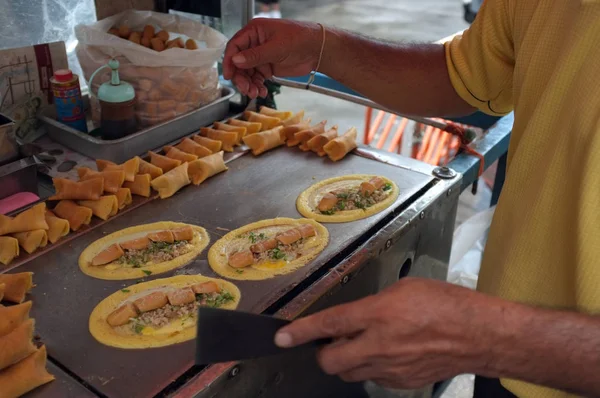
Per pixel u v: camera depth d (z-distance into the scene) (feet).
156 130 4.80
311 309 3.14
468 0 19.51
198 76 5.07
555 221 2.41
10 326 2.75
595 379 1.98
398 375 2.13
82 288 3.29
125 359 2.77
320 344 2.24
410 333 2.01
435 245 4.56
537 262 2.50
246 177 4.53
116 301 3.19
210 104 5.28
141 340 2.89
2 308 2.81
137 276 3.41
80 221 3.78
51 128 4.87
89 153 4.67
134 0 5.48
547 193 2.43
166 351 2.83
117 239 3.72
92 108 5.09
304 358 3.16
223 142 4.87
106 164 4.28
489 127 5.82
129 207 4.07
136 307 3.06
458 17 23.97
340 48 4.00
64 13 5.23
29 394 2.56
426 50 4.00
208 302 3.18
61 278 3.36
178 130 5.02
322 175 4.58
